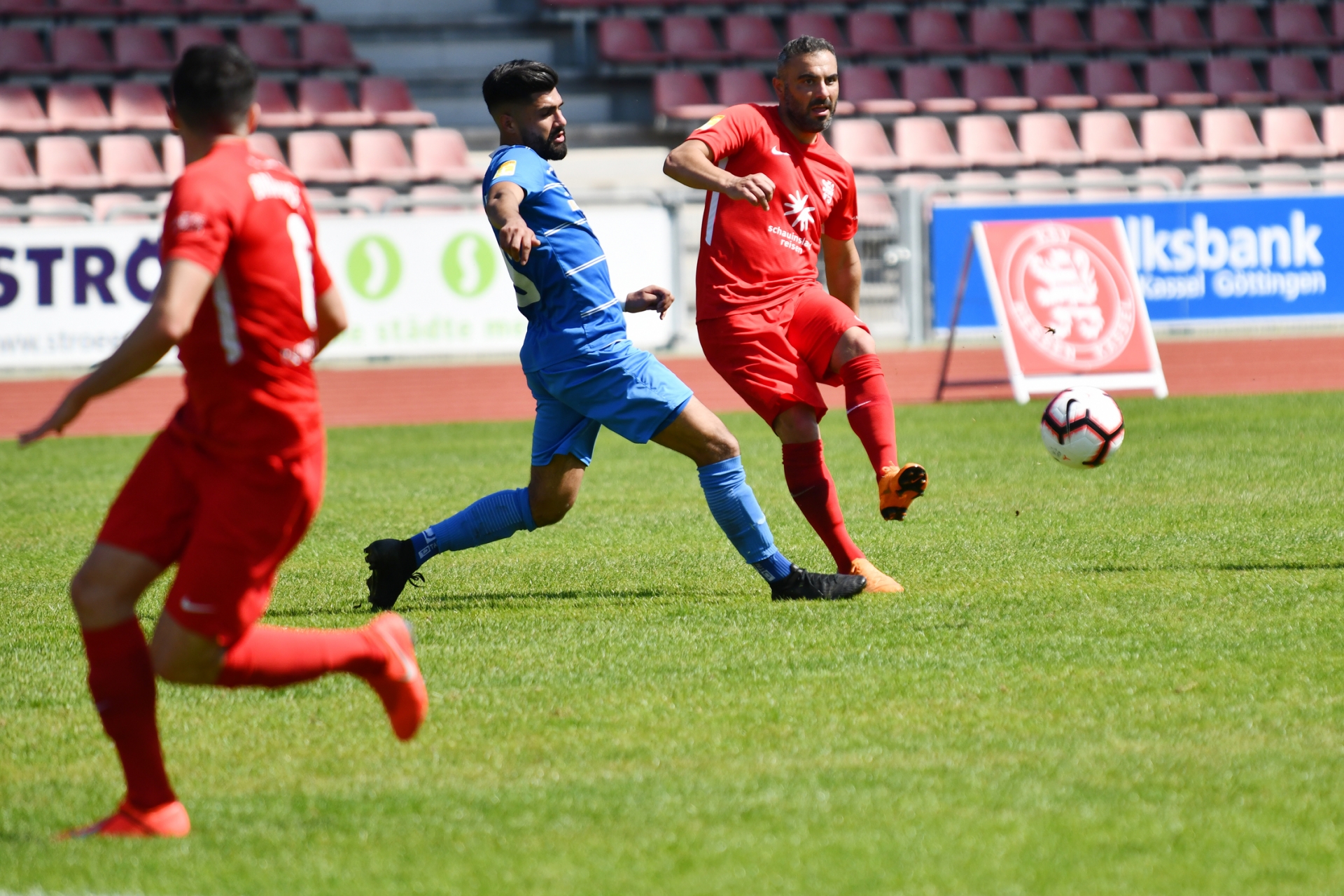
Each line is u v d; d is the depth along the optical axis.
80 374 47.97
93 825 10.52
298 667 10.71
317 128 65.19
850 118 68.25
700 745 12.17
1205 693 13.30
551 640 16.16
